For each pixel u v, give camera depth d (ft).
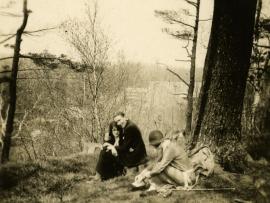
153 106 34.01
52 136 36.29
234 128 20.79
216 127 20.84
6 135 30.19
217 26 20.92
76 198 17.74
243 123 26.78
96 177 20.02
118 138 20.68
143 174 18.52
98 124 35.63
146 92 34.19
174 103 33.86
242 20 20.36
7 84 31.91
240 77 20.68
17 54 30.32
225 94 20.68
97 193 18.21
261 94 28.71
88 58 33.50
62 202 17.42
